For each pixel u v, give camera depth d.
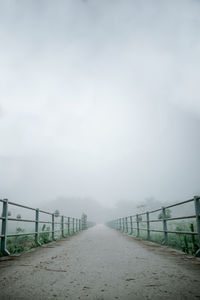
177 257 4.91
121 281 2.95
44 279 3.05
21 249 6.76
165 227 7.50
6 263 4.24
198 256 4.82
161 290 2.58
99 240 9.98
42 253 5.67
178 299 2.31
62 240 10.11
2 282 2.90
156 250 6.19
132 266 3.91
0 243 5.57
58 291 2.55
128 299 2.31
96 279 3.05
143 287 2.69
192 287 2.68
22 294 2.45
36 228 7.62
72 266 3.91
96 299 2.31
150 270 3.58
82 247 7.04
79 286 2.73
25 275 3.26
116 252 5.78
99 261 4.42
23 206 6.42
